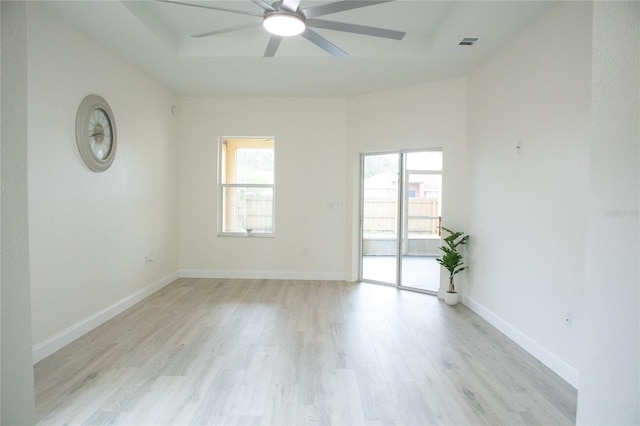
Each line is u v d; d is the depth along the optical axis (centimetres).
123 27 331
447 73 443
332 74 454
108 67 378
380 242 545
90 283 354
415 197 511
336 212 565
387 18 351
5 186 148
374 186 547
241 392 241
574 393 244
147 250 470
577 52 256
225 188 581
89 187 352
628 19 176
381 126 523
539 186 299
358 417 215
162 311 409
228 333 344
